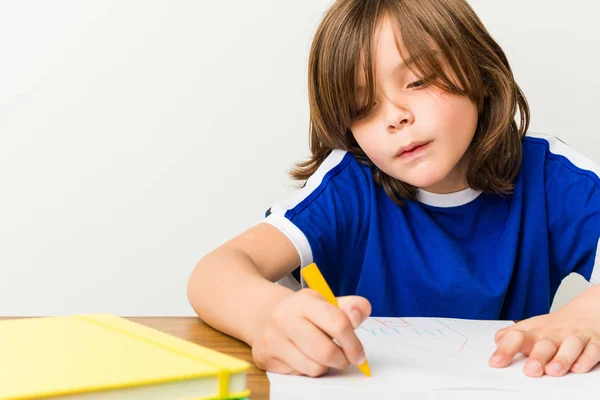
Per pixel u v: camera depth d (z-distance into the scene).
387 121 0.82
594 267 0.98
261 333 0.53
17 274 1.72
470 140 0.88
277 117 1.70
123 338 0.47
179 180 1.71
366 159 1.01
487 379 0.51
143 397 0.37
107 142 1.69
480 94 0.87
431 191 0.99
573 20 1.65
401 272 0.98
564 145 1.06
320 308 0.50
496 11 1.65
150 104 1.69
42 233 1.71
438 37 0.83
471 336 0.65
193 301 0.70
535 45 1.66
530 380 0.52
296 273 0.92
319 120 0.95
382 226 0.99
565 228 1.01
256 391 0.47
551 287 1.05
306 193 0.96
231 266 0.71
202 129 1.70
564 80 1.67
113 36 1.67
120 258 1.72
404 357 0.56
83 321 0.53
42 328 0.50
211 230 1.72
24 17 1.66
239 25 1.67
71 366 0.39
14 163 1.69
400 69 0.81
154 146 1.70
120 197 1.71
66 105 1.68
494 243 0.99
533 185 1.01
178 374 0.38
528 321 0.65
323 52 0.87
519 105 1.03
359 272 1.00
